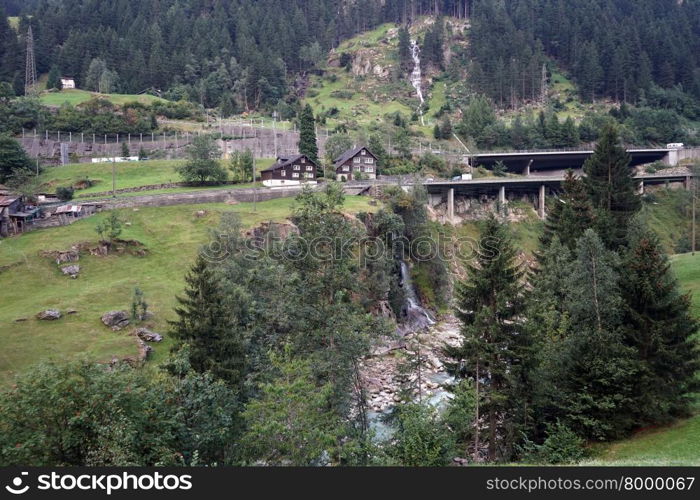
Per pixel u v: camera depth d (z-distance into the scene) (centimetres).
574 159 18625
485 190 15225
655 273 4344
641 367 4012
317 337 4581
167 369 4044
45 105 19050
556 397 4347
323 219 5284
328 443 3291
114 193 11369
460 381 4378
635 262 4497
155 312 6956
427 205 13725
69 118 17675
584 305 4688
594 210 8056
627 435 4088
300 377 3628
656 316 4272
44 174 13862
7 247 8231
